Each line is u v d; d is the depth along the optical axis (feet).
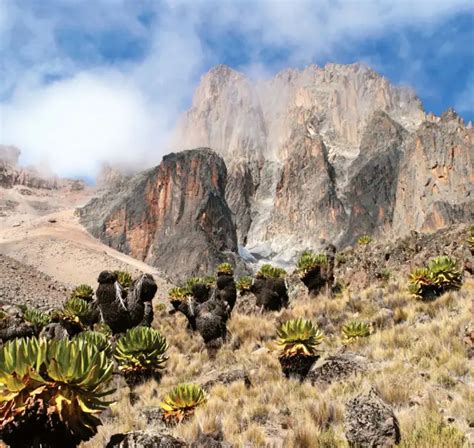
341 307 54.60
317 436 21.33
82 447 23.44
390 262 65.92
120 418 30.27
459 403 22.30
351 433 19.92
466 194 474.08
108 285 50.21
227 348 49.67
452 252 56.75
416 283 48.44
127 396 36.27
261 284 68.59
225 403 29.09
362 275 64.95
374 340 37.81
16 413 13.21
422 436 19.24
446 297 44.04
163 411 28.40
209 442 21.26
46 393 13.60
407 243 66.39
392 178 624.18
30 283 146.00
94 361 14.37
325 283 64.28
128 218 556.92
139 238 545.85
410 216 512.22
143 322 51.88
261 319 60.90
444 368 27.76
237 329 55.62
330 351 39.47
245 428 24.77
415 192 516.73
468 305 39.09
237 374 35.40
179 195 565.94
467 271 52.42
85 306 55.72
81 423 13.96
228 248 556.10
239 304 78.13
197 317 52.13
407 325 41.09
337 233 641.40
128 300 50.75
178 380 41.27
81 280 291.58
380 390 25.16
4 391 13.55
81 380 13.85
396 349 34.22
